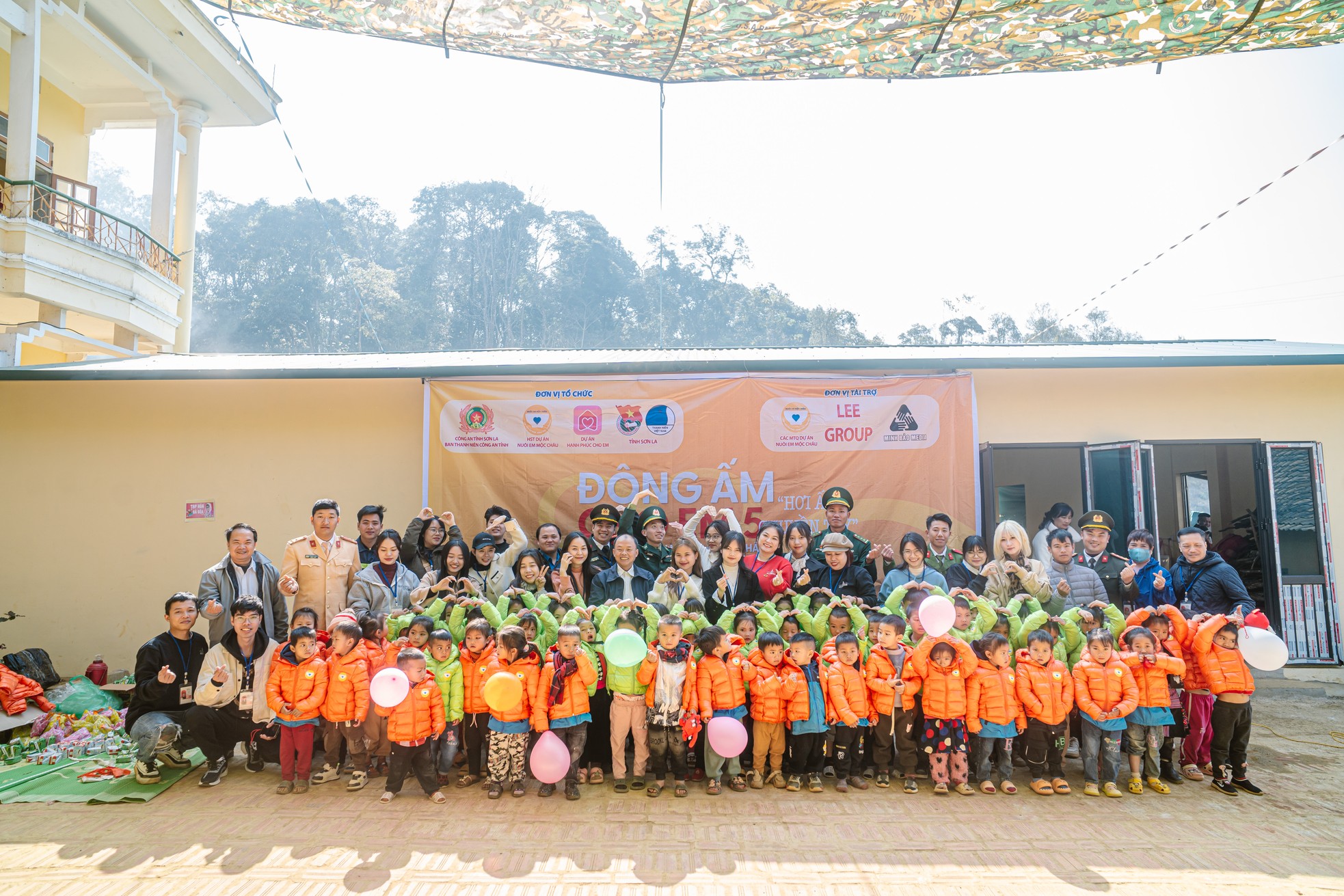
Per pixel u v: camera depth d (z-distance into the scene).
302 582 5.87
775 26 5.87
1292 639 7.94
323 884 3.92
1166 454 11.20
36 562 8.17
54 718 6.44
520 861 4.15
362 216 50.97
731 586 5.93
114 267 12.52
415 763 5.02
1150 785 5.21
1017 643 5.38
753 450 7.86
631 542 5.80
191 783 5.33
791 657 5.16
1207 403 8.16
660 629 5.08
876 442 7.79
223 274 46.59
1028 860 4.16
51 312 11.70
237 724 5.41
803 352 9.27
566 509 7.89
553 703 4.98
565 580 5.90
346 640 5.11
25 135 11.48
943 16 5.69
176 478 8.24
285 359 9.23
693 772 5.47
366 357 9.56
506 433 7.93
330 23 6.35
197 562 8.16
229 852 4.25
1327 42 5.93
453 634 5.46
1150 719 5.10
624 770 5.20
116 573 8.16
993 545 7.31
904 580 6.04
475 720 5.25
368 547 6.30
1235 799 5.03
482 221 50.78
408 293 48.47
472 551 6.29
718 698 5.06
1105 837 4.45
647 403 7.93
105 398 8.34
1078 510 12.48
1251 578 9.05
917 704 5.29
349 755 5.80
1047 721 5.06
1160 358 7.64
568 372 7.90
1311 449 8.05
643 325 50.34
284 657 5.19
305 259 46.91
